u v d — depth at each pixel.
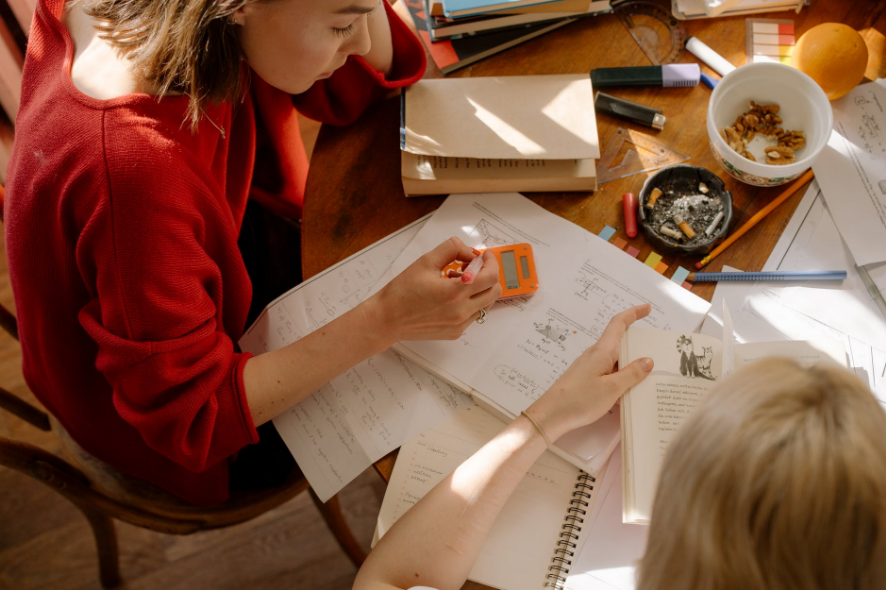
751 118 0.89
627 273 0.85
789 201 0.88
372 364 0.85
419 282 0.80
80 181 0.71
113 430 0.95
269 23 0.67
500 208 0.91
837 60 0.85
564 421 0.74
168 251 0.73
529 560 0.73
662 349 0.77
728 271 0.85
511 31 1.01
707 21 0.99
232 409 0.79
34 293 0.81
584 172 0.89
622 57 0.99
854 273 0.83
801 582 0.43
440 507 0.71
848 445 0.41
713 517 0.44
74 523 1.54
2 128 1.46
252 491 1.04
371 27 0.91
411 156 0.91
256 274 1.15
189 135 0.77
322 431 0.82
